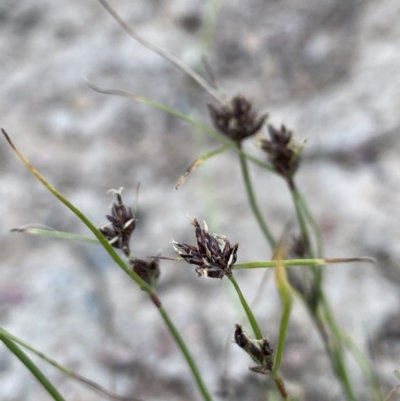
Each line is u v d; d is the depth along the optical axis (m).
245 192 0.43
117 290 0.37
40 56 0.54
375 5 0.55
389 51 0.51
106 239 0.21
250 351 0.21
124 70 0.52
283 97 0.51
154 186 0.44
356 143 0.45
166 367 0.32
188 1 0.57
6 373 0.31
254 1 0.58
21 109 0.50
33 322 0.34
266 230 0.26
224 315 0.35
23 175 0.44
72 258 0.38
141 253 0.39
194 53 0.53
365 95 0.48
